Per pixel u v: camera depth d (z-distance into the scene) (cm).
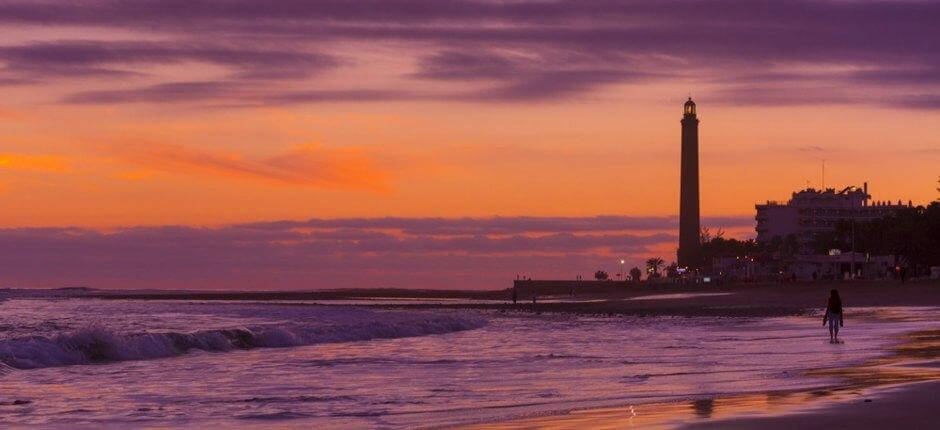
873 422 2564
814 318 12031
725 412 2861
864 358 5144
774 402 3077
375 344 7838
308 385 4434
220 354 6675
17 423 3281
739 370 4656
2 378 4916
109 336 6169
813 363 4900
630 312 17200
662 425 2641
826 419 2627
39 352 5706
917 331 7738
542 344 7519
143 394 4138
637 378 4403
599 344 7381
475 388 4166
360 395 3966
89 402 3856
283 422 3228
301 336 8100
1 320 13450
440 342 8044
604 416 2916
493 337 8831
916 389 3206
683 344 7112
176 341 6775
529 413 3156
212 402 3803
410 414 3322
